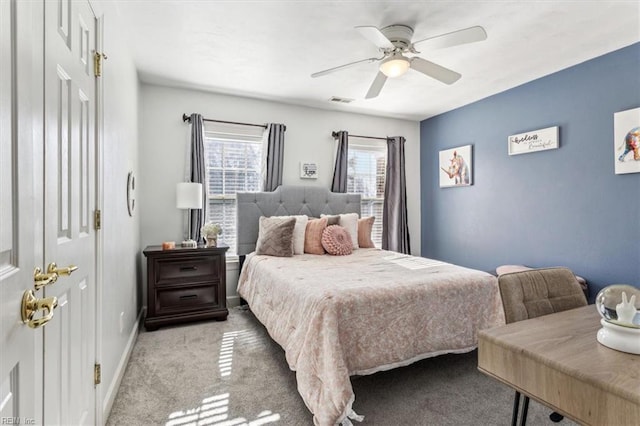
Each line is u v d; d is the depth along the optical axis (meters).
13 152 0.69
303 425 1.68
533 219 3.39
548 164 3.24
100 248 1.63
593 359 0.88
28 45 0.76
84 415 1.39
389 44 2.19
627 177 2.65
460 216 4.27
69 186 1.22
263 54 2.79
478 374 2.18
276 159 3.89
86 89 1.45
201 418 1.73
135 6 2.11
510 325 1.15
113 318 1.95
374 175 4.72
